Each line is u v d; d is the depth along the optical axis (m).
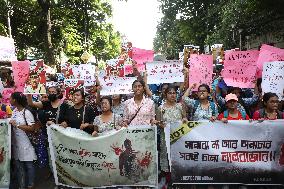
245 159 5.93
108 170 6.25
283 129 5.82
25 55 29.84
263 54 7.87
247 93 8.34
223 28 22.84
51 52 23.08
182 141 6.01
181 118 6.32
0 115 7.10
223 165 5.97
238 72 7.79
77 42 31.78
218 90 8.28
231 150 5.94
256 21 19.66
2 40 12.90
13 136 6.57
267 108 6.12
